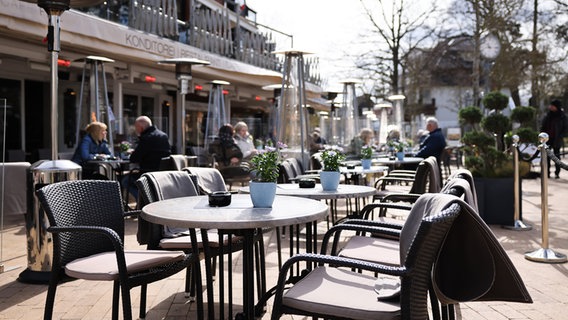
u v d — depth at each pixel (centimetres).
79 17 679
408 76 2275
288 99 782
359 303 207
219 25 1256
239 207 287
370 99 2464
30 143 1237
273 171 289
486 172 700
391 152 1042
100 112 894
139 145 745
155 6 978
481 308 362
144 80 1200
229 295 312
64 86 1256
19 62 1064
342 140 1251
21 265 479
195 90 1462
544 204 511
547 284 420
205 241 293
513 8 1582
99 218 298
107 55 949
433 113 4322
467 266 198
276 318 211
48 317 263
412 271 186
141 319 335
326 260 203
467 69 2739
